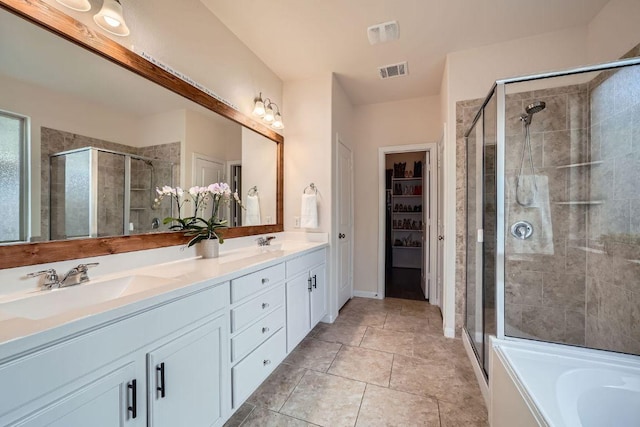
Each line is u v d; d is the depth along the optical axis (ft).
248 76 7.98
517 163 6.96
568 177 6.69
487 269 6.26
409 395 5.61
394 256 18.88
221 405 4.38
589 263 6.52
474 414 5.09
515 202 7.04
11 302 2.99
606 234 6.04
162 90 5.32
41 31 3.58
